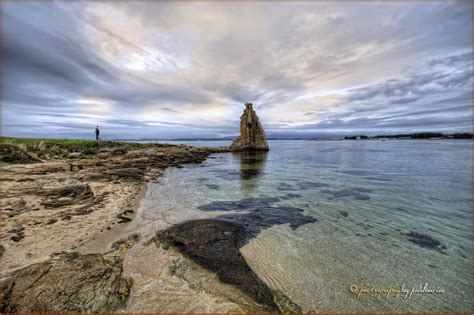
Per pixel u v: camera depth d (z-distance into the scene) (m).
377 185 18.66
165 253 6.92
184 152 43.97
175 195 14.99
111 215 10.05
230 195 15.23
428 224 10.38
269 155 49.94
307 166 30.86
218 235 8.27
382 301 5.41
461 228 9.92
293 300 5.28
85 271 5.43
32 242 7.22
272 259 7.05
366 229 9.70
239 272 6.09
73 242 7.43
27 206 10.29
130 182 17.78
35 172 17.03
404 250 7.91
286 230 9.38
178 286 5.43
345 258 7.27
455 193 16.02
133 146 42.94
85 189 13.18
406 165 31.22
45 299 4.54
